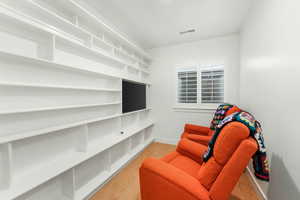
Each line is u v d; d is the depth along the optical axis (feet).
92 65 6.26
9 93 3.60
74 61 5.41
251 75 6.00
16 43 3.74
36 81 4.20
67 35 5.07
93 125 6.30
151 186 3.49
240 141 2.80
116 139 6.79
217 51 9.03
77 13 5.19
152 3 5.69
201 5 5.88
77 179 5.23
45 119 4.42
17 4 3.75
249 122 3.01
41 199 4.14
